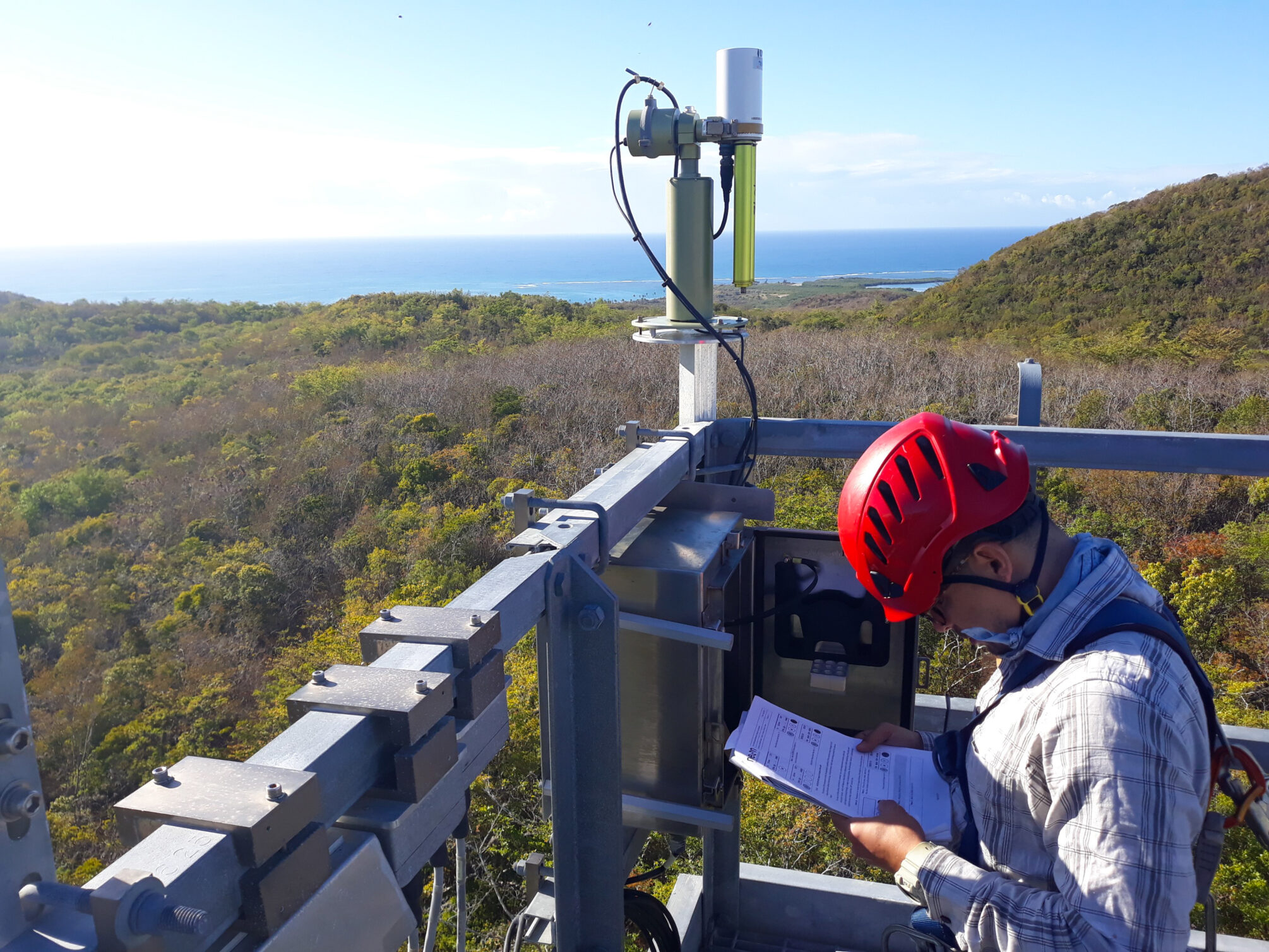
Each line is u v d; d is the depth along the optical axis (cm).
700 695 130
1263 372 2366
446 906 640
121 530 1930
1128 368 2545
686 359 167
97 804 1060
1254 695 982
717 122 154
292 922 55
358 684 69
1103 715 72
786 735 119
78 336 5031
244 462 2273
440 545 1603
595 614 99
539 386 2570
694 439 155
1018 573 86
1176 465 144
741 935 185
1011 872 85
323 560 1667
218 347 4572
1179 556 1263
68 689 1295
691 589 124
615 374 2647
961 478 86
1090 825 71
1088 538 86
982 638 89
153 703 1244
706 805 139
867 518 92
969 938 80
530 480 1911
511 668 936
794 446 167
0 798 42
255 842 50
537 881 128
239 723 1169
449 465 2031
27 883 44
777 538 153
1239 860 546
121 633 1467
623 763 138
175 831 51
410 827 70
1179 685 74
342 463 2148
